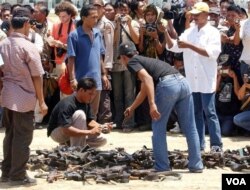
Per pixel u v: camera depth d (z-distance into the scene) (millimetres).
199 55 11742
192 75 11836
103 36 14742
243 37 14195
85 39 12203
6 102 9266
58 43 15008
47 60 15188
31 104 9289
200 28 11789
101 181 9609
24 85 9281
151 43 14734
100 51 12570
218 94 14594
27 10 9438
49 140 13648
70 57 12164
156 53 14773
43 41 15164
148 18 14664
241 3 23938
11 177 9461
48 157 10727
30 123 9336
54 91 15383
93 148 11297
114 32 14852
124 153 10875
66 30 15117
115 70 15016
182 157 10945
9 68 9273
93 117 11477
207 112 11820
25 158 9406
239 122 13320
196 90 11797
